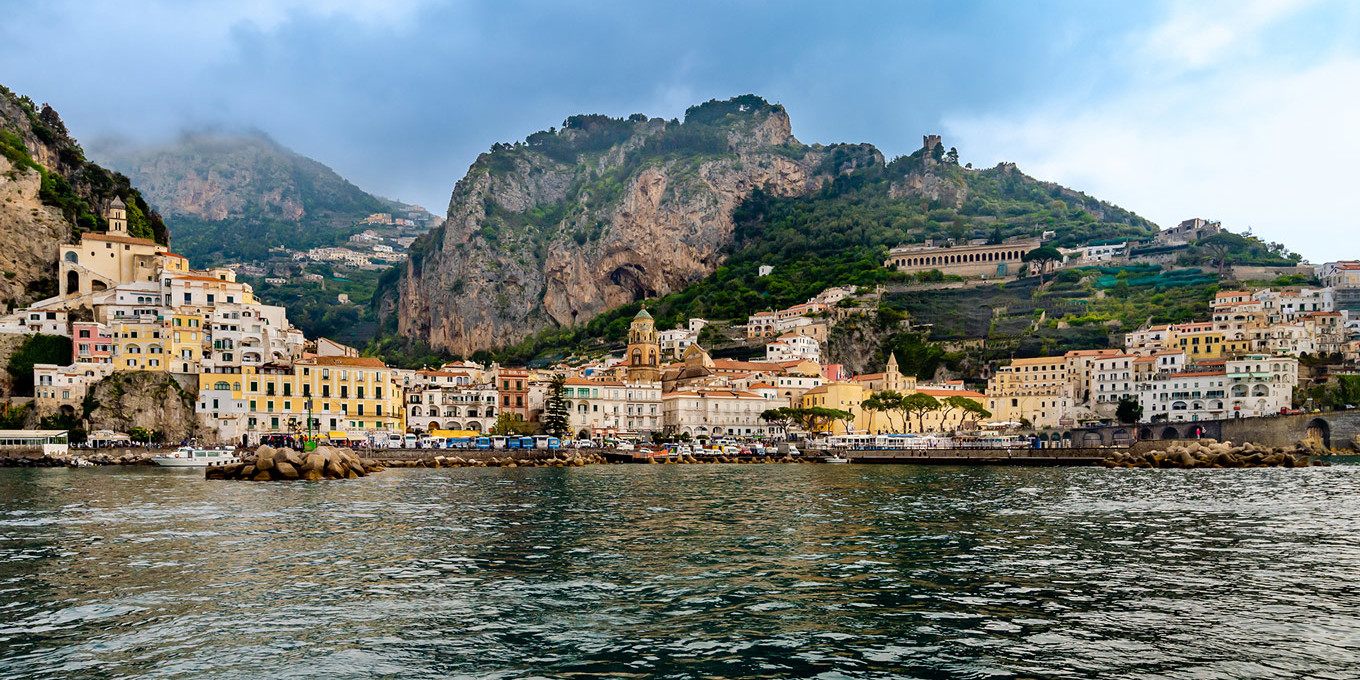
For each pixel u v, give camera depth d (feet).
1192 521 271.28
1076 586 178.40
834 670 128.88
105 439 646.74
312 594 172.86
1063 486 402.52
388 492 374.84
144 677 126.62
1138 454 597.52
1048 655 134.72
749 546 226.17
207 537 239.50
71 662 132.77
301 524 266.16
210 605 164.55
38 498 341.00
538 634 146.30
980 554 213.25
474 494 367.25
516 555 213.46
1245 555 211.00
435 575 190.08
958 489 387.34
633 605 164.55
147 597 170.40
